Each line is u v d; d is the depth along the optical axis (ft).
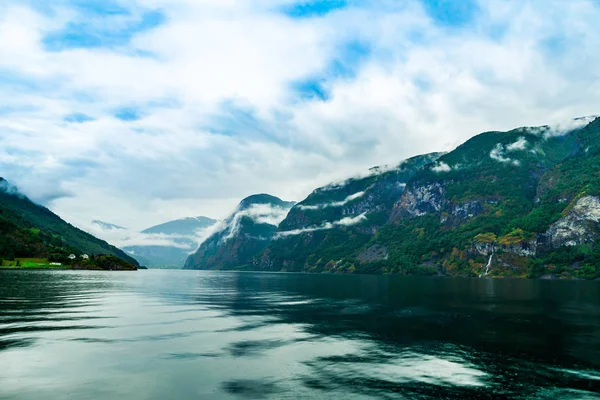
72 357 106.52
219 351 116.06
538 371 98.27
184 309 209.77
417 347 122.83
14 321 160.86
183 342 126.93
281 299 280.51
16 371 94.12
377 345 125.59
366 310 214.69
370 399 79.66
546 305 245.45
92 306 214.28
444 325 163.02
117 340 128.06
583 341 131.54
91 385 85.46
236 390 83.87
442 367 101.45
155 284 453.58
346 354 114.21
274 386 86.63
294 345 124.88
